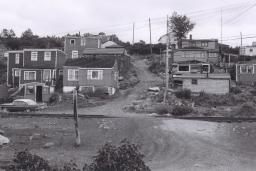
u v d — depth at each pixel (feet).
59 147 80.64
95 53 228.22
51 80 194.18
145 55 314.14
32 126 102.68
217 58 252.62
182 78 184.55
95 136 90.74
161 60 270.26
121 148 28.78
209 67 226.99
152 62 276.00
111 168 27.89
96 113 136.77
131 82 208.54
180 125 96.73
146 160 69.92
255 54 291.58
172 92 173.17
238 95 168.76
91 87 185.78
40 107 151.23
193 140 82.89
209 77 180.86
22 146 80.84
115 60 195.83
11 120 111.34
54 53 203.72
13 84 207.31
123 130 95.45
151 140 84.12
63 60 214.69
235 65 217.56
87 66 187.01
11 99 174.09
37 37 349.00
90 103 159.02
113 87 187.01
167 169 63.57
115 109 147.64
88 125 103.04
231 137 85.61
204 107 149.07
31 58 205.67
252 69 210.59
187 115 129.70
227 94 172.86
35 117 115.96
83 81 186.60
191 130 91.66
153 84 205.87
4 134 92.43
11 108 146.92
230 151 75.00
